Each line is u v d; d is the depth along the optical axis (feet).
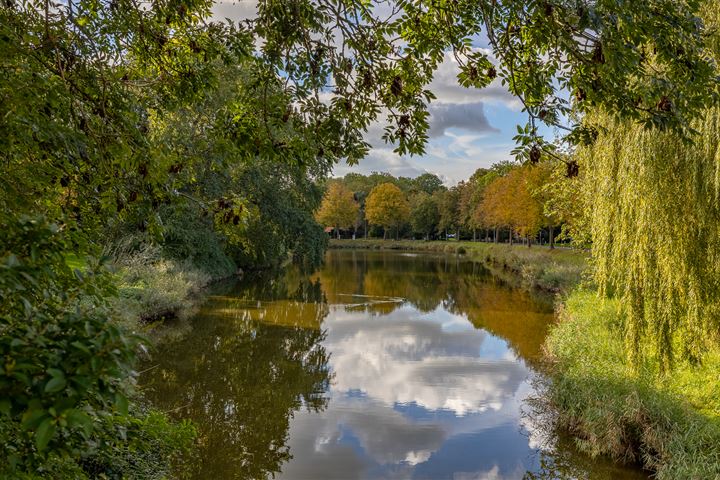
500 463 23.71
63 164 11.09
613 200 25.54
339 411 30.04
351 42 11.35
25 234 5.82
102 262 7.06
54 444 6.27
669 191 21.94
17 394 4.75
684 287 22.41
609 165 25.64
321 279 94.12
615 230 25.25
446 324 54.44
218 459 23.73
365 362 40.06
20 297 5.40
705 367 25.53
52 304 6.73
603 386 25.08
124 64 13.37
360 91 12.03
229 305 60.70
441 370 37.99
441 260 145.89
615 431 22.44
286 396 32.32
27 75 8.84
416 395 32.71
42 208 9.93
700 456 19.52
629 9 8.92
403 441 25.98
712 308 22.39
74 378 4.83
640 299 23.98
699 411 22.27
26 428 4.63
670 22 9.22
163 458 16.37
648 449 21.89
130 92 13.43
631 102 9.91
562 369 30.86
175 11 12.57
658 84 9.61
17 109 8.61
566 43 9.64
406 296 73.92
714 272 22.12
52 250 6.01
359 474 22.52
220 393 32.42
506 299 70.90
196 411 29.37
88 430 4.72
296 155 12.14
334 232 265.95
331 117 11.70
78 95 11.28
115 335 5.18
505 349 43.98
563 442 24.85
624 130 24.30
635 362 24.50
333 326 52.65
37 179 9.77
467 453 24.68
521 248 125.18
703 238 21.90
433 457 24.22
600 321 38.32
